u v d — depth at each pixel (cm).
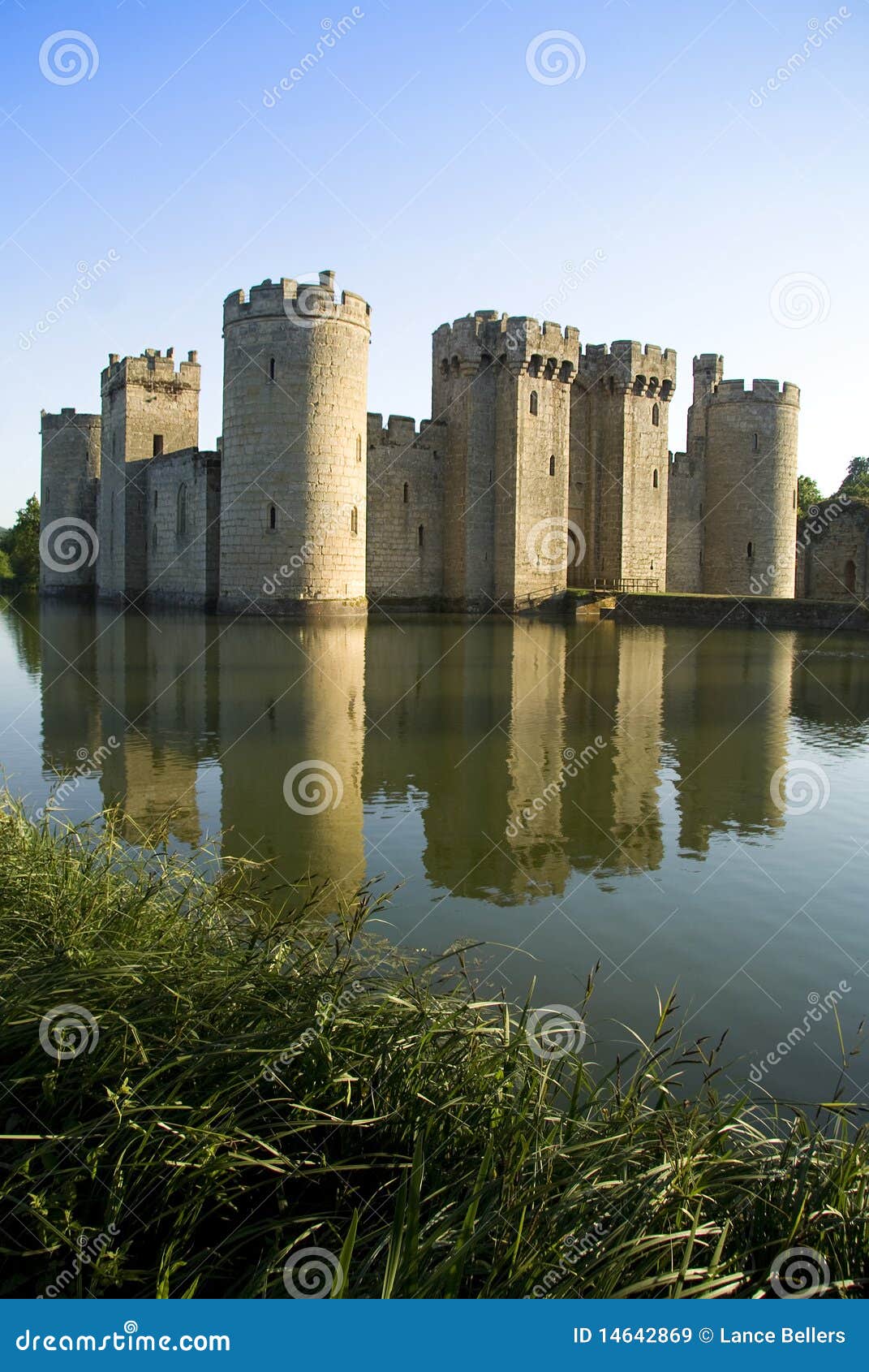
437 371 5528
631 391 5734
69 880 686
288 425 4253
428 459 5444
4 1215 421
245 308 4256
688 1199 439
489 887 978
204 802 1265
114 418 5822
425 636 3766
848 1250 431
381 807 1261
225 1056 494
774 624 4453
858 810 1282
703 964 805
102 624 4125
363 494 4506
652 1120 498
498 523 5350
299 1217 432
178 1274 411
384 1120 488
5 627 4034
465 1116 490
